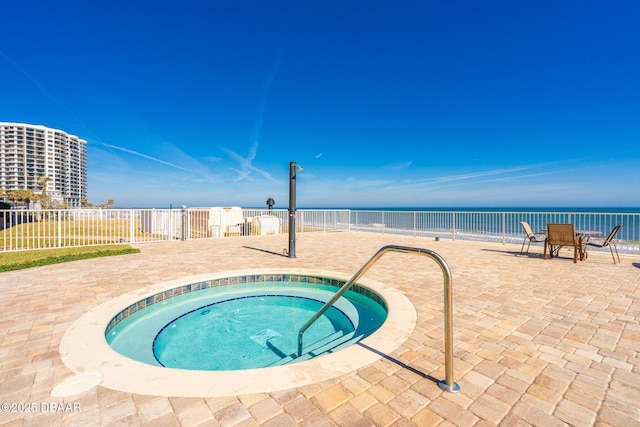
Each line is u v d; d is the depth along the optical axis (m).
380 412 1.53
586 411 1.54
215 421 1.46
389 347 2.28
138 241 9.22
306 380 1.81
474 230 9.73
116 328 3.16
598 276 4.61
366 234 11.77
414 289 3.94
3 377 1.85
